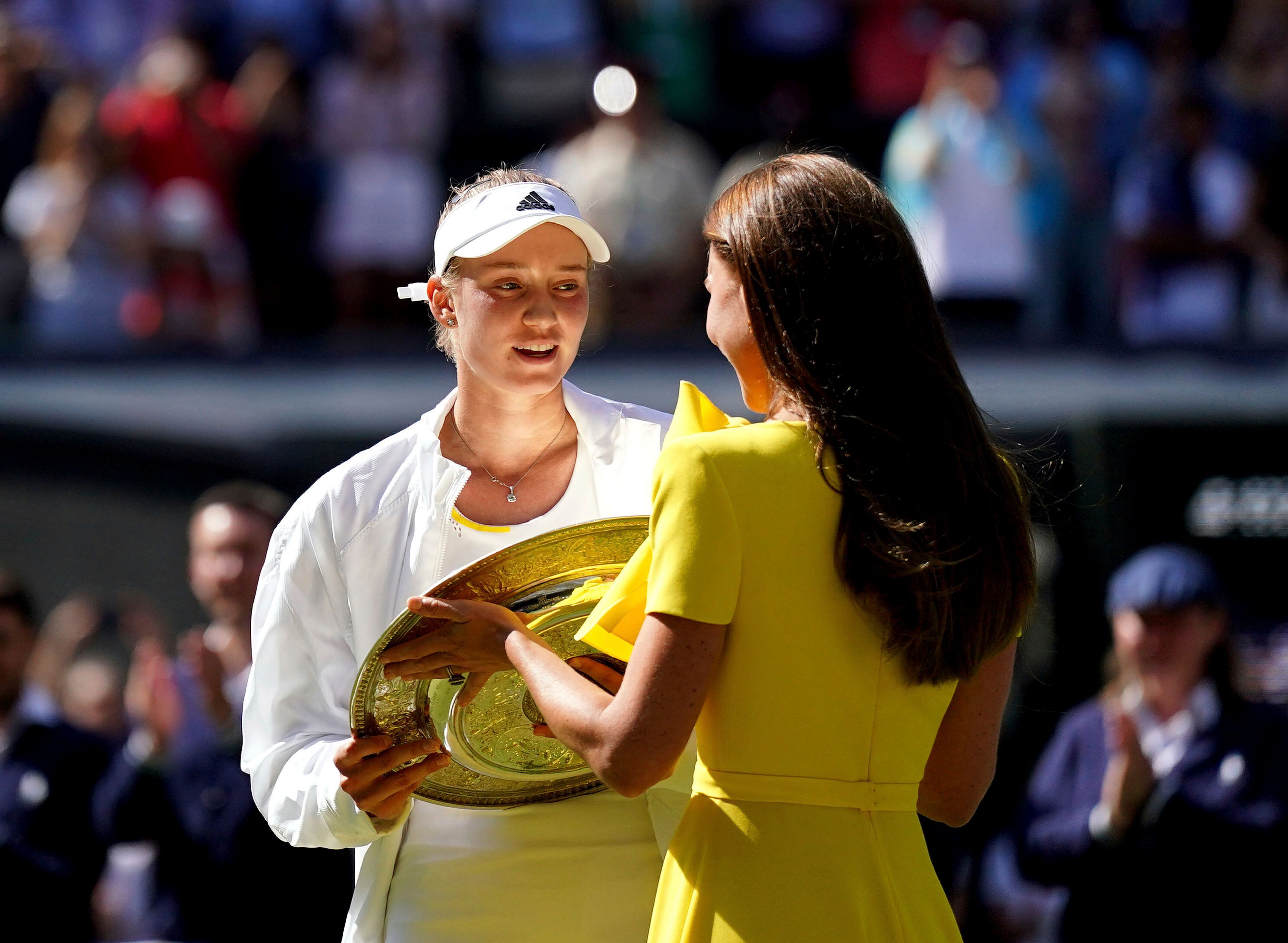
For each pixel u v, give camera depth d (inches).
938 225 1056.8
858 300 289.1
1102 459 983.0
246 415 1031.0
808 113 1264.8
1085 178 1097.4
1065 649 932.6
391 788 331.6
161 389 1033.5
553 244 348.5
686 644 283.1
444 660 319.3
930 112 1074.7
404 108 1155.9
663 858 358.0
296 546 359.3
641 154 1082.7
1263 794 599.8
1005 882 687.1
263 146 1139.3
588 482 371.6
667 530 286.8
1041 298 1080.2
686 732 283.9
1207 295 1098.7
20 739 623.8
